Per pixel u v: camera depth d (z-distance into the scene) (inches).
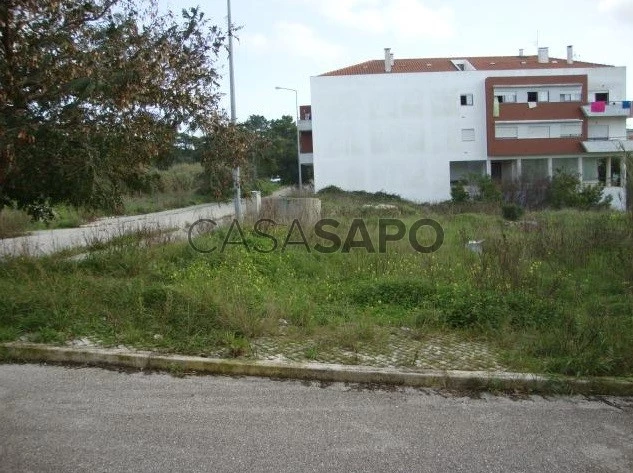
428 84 1770.4
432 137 1777.8
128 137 303.4
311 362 203.5
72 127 285.1
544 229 497.0
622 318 255.4
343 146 1791.3
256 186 431.8
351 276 349.1
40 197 342.3
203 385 186.7
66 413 161.2
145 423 155.9
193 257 376.8
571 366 199.3
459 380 192.5
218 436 149.3
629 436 156.9
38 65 283.6
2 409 162.9
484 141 1770.4
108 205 335.0
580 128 1736.0
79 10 295.4
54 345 212.4
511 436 155.0
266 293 289.9
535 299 279.6
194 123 348.2
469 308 260.2
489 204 1234.0
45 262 340.8
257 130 408.8
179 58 329.1
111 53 285.1
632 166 510.3
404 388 190.7
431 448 146.3
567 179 1416.1
